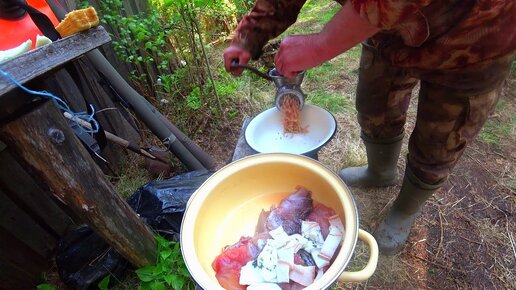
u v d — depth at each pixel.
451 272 1.11
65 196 0.80
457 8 0.63
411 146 0.97
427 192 1.02
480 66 0.70
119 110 1.64
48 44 0.66
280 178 0.83
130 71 1.76
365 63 1.02
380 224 1.22
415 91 1.90
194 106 1.87
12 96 0.66
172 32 1.77
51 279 1.24
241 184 0.82
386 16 0.58
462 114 0.80
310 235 0.72
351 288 1.10
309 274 0.65
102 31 0.80
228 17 2.39
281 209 0.77
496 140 1.54
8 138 0.68
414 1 0.56
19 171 1.16
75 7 1.46
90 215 0.86
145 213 1.21
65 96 1.37
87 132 1.15
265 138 1.20
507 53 0.69
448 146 0.87
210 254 0.75
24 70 0.60
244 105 1.95
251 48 0.95
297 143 1.15
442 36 0.67
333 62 2.22
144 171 1.64
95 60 1.28
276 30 0.95
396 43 0.78
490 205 1.29
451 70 0.72
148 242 1.07
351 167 1.48
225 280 0.67
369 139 1.21
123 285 1.17
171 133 1.45
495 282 1.07
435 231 1.23
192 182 1.32
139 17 1.76
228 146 1.76
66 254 1.18
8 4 0.78
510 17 0.64
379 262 1.16
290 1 0.90
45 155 0.73
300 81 1.09
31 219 1.21
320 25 2.60
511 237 1.18
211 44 2.27
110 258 1.17
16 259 1.15
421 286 1.09
